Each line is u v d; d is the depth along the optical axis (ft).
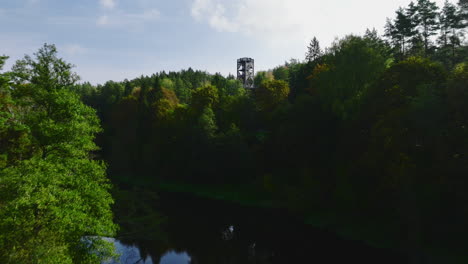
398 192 89.20
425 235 81.46
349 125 114.01
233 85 359.25
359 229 102.94
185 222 125.80
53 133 62.54
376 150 93.71
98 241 61.00
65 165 61.87
